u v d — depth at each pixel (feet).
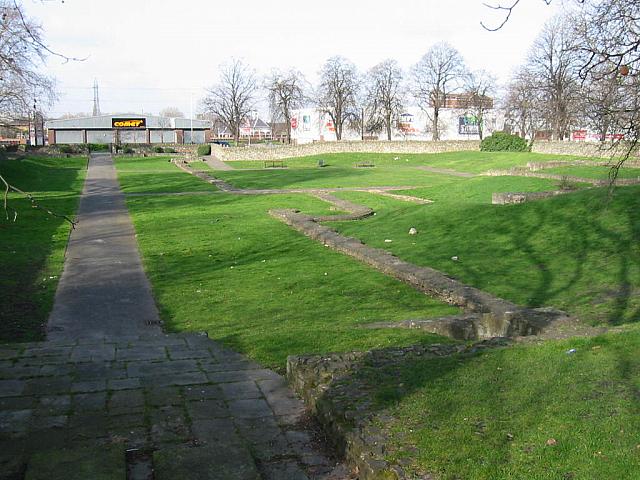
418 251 59.21
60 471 14.06
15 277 51.26
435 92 259.60
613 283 40.93
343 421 16.15
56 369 23.66
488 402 16.60
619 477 12.46
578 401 16.38
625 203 58.80
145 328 37.04
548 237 56.34
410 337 29.25
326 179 155.53
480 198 92.17
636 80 28.22
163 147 284.00
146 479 14.32
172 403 19.52
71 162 224.74
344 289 46.93
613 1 28.86
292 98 307.17
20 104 126.31
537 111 180.14
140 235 74.84
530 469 12.94
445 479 12.69
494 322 33.01
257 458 15.65
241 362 24.94
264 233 76.07
